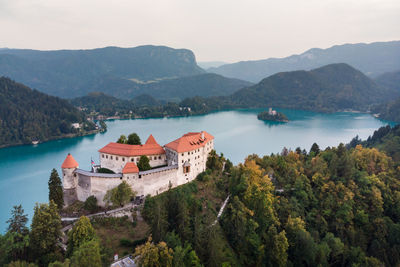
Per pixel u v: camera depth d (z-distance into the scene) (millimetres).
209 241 76750
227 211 100188
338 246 94688
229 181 119062
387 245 102938
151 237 77062
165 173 107188
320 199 118562
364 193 120562
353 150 157625
